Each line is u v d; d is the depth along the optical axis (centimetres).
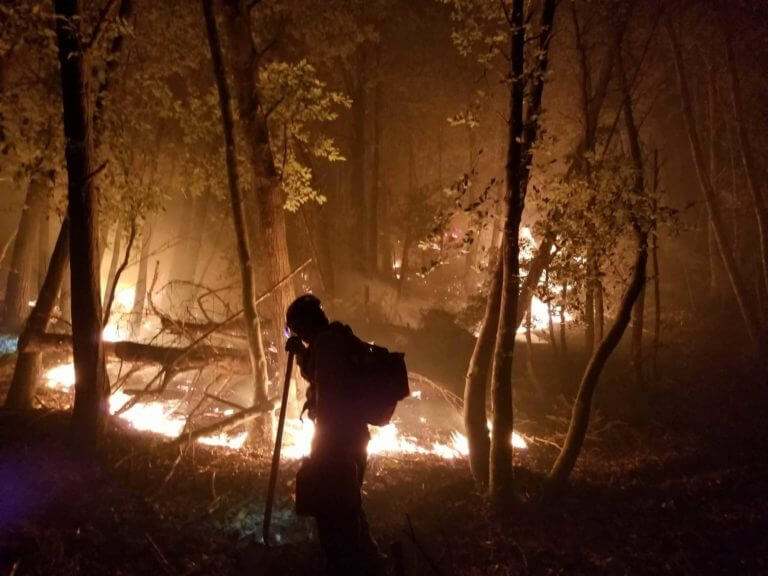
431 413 1073
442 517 627
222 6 833
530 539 593
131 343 895
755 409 1266
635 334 1285
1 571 414
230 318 839
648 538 631
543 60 687
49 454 625
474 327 1427
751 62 1797
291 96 864
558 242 769
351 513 404
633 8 1225
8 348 1180
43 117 777
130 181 811
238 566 469
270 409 793
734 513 711
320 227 1731
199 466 673
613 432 1096
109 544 472
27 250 1354
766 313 1756
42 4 724
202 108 909
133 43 930
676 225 716
